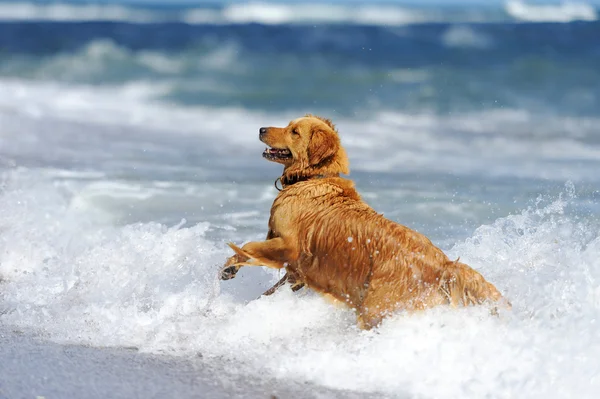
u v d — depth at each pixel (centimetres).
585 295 663
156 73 3228
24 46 4219
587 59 3180
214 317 713
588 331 605
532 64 3108
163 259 813
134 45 4259
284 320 688
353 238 651
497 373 561
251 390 566
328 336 661
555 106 2361
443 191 1202
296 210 692
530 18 9062
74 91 2700
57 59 3516
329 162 720
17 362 603
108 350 639
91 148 1559
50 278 802
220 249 867
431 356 588
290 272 700
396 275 626
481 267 762
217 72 3228
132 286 768
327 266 665
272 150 743
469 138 1831
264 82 2939
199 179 1276
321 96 2603
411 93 2608
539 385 541
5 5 10019
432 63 3328
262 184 1243
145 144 1641
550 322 623
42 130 1764
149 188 1198
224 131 1883
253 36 4884
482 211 1069
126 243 839
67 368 595
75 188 1166
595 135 1886
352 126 2033
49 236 926
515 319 614
